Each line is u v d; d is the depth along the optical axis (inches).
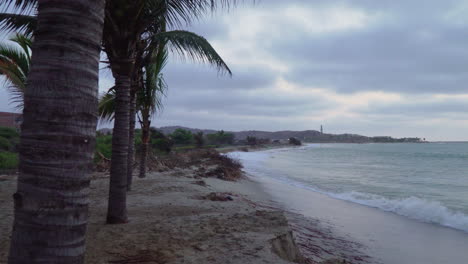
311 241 271.9
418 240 319.9
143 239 176.1
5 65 413.7
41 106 67.3
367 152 3203.7
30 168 66.7
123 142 216.2
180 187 414.3
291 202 490.3
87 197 73.1
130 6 189.2
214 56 226.8
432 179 945.5
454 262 260.5
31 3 182.2
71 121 68.8
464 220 407.8
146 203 302.7
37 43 70.1
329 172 1149.1
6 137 856.3
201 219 222.5
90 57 72.8
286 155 2635.3
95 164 663.1
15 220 68.7
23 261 66.7
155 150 1175.6
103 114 420.8
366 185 792.3
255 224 210.1
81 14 71.4
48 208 66.5
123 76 213.6
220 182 623.8
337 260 219.5
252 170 1157.7
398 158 2122.3
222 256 152.1
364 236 323.6
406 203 514.3
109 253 153.2
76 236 70.2
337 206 486.6
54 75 68.2
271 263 145.5
